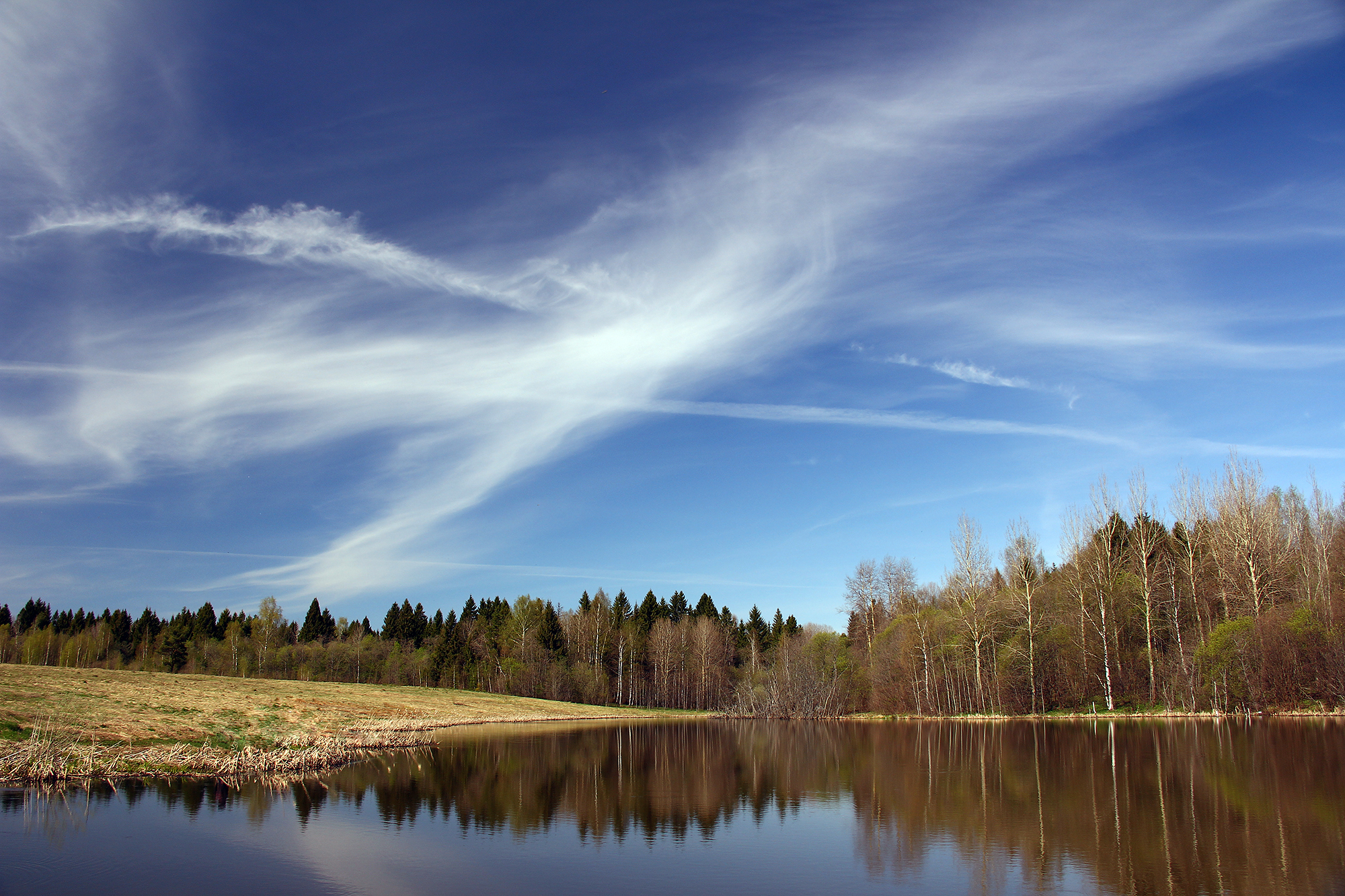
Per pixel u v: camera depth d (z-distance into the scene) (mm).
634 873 14266
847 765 31781
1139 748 33031
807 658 75938
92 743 27344
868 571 78625
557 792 24594
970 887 13195
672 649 100000
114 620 118500
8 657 111250
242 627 113062
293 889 13016
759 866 14828
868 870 14422
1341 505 57344
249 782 24828
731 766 32250
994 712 58750
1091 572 56656
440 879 13789
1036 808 20438
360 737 37406
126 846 15758
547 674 92812
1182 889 12680
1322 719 43156
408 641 117750
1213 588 55719
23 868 13953
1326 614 45656
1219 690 48656
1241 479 57469
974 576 62125
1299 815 18391
